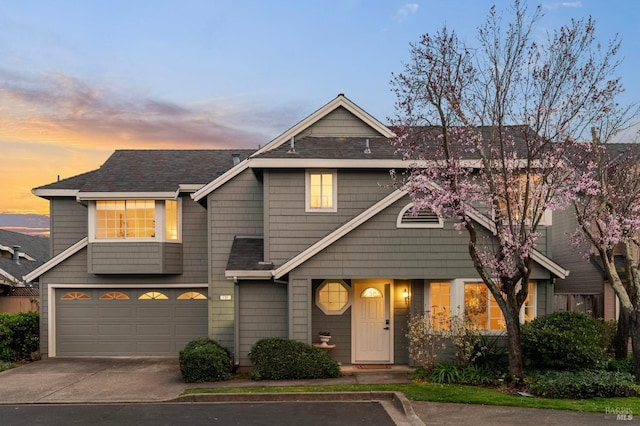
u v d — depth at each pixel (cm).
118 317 1592
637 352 1026
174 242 1580
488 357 1129
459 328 1121
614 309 1603
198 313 1602
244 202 1459
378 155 1342
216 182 1447
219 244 1452
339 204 1351
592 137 1116
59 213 1673
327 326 1319
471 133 1065
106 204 1550
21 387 1133
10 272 2041
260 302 1312
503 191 1017
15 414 909
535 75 983
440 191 1045
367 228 1208
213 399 994
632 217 1139
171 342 1589
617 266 1603
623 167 1227
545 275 1207
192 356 1162
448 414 836
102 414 899
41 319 1574
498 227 1014
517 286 1204
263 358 1160
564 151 1002
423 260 1207
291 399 991
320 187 1356
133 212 1551
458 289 1210
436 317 1211
